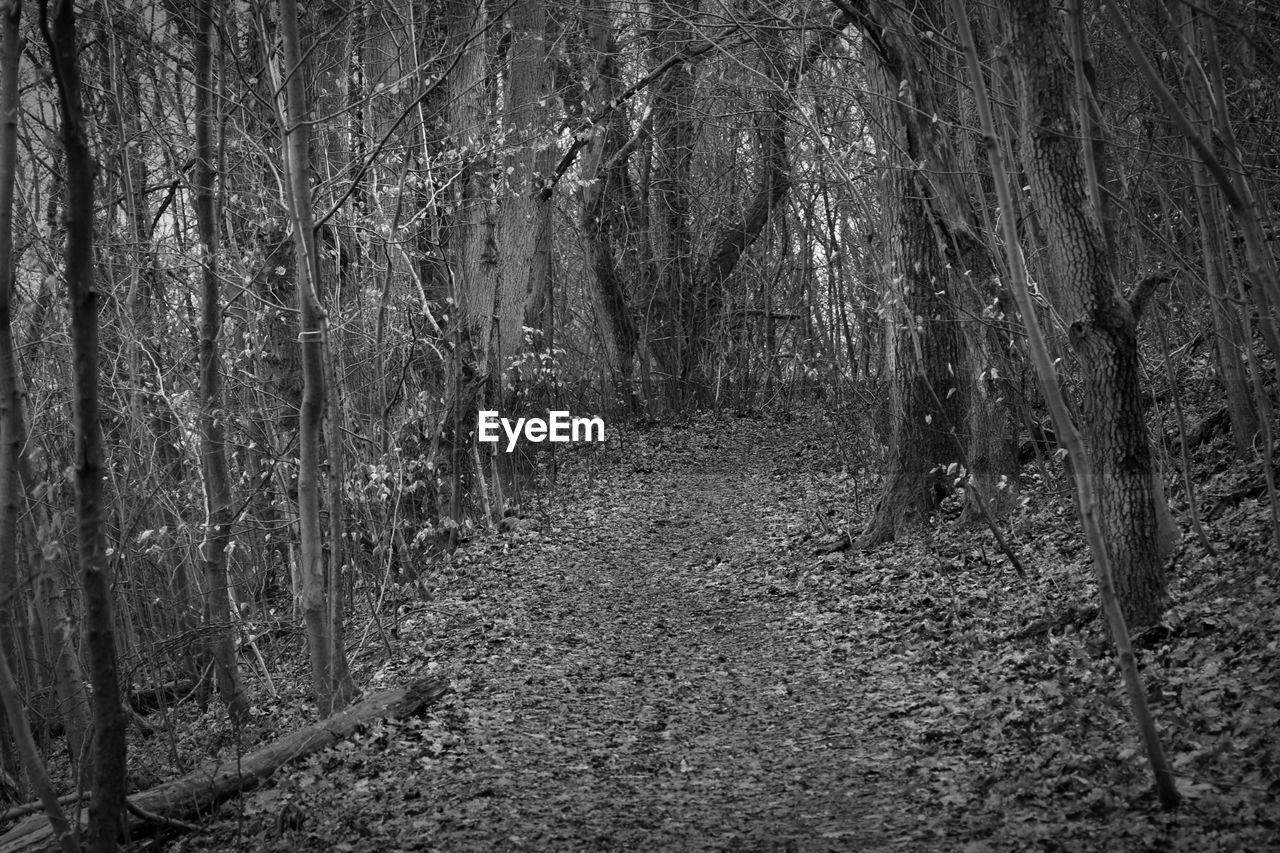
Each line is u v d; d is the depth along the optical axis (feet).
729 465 87.81
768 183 108.06
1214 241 33.42
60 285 36.68
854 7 39.91
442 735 28.45
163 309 45.01
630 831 20.85
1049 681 25.93
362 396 52.06
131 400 40.32
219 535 38.40
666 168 115.03
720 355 119.24
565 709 31.09
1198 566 30.94
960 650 31.63
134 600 42.32
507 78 64.03
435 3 52.85
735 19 45.68
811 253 120.26
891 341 49.11
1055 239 27.40
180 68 42.83
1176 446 43.55
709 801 22.50
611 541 60.54
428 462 49.70
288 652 48.83
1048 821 18.33
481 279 63.16
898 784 22.22
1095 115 27.73
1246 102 34.17
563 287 122.11
